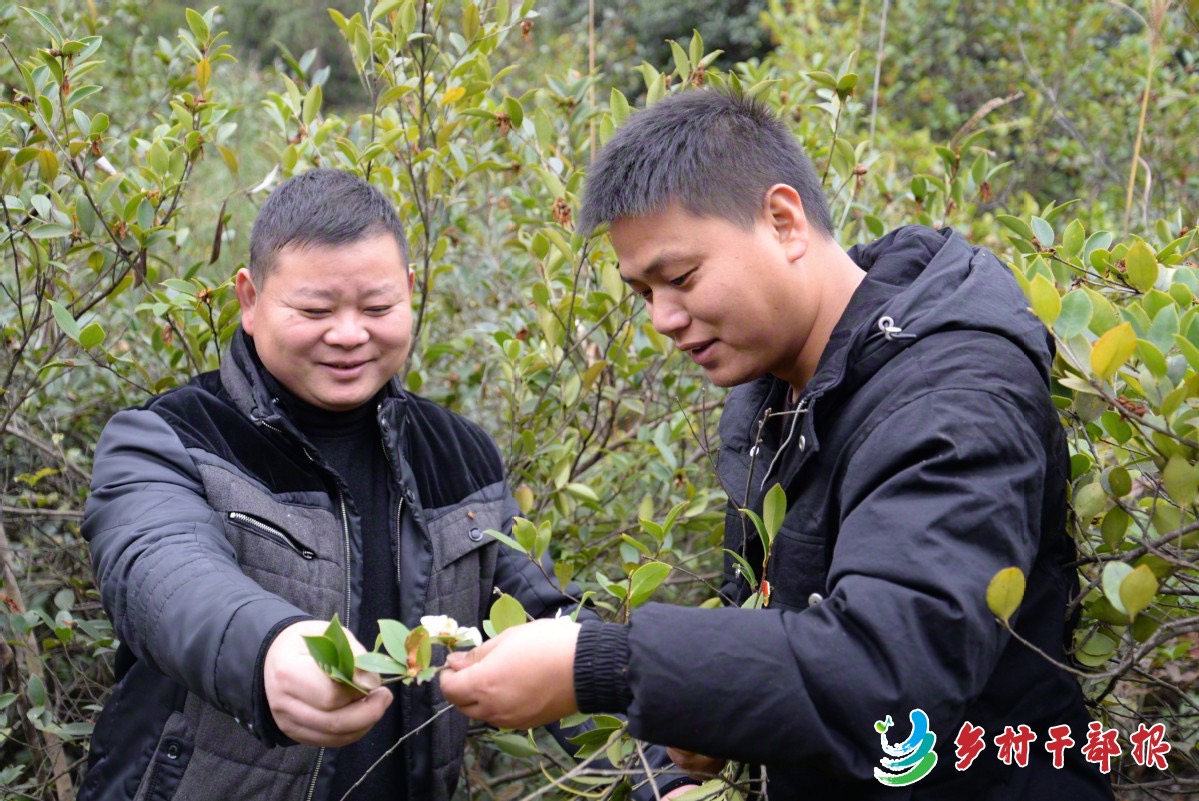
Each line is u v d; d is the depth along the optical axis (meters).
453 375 2.71
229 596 1.22
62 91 1.98
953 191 2.34
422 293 2.25
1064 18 5.12
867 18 5.25
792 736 0.96
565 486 2.15
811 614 1.00
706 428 2.48
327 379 1.48
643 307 2.29
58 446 2.27
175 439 1.46
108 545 1.38
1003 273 1.29
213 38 2.26
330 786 1.47
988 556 1.02
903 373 1.16
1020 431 1.09
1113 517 1.39
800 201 1.26
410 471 1.60
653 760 1.48
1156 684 1.73
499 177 3.17
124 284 2.02
